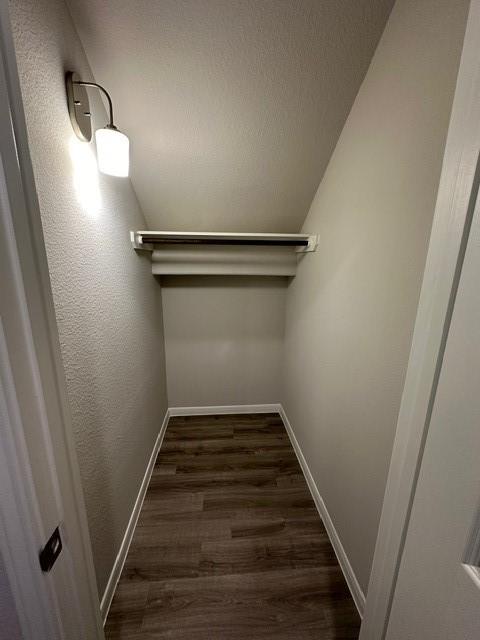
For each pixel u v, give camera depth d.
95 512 1.04
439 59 0.67
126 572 1.25
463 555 0.41
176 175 1.50
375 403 0.98
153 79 1.08
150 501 1.62
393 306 0.87
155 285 2.03
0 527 0.42
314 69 1.05
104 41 0.96
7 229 0.37
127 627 1.06
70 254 0.86
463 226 0.44
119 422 1.27
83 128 0.92
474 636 0.39
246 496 1.66
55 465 0.46
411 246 0.78
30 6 0.67
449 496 0.44
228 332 2.36
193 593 1.17
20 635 0.50
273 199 1.67
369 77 1.02
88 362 0.98
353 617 1.10
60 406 0.48
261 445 2.12
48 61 0.75
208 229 1.91
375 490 0.99
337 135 1.28
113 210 1.22
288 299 2.24
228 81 1.10
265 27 0.95
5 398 0.38
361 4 0.88
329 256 1.40
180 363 2.40
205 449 2.07
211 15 0.92
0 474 0.40
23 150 0.40
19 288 0.39
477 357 0.39
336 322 1.31
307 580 1.22
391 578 0.64
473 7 0.41
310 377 1.72
